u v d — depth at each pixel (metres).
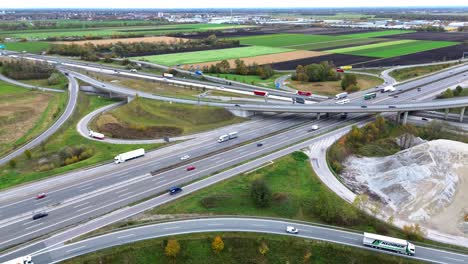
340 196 111.00
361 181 123.69
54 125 169.88
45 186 115.12
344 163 136.00
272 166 127.12
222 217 99.25
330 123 168.38
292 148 141.38
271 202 106.06
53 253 85.81
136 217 98.81
